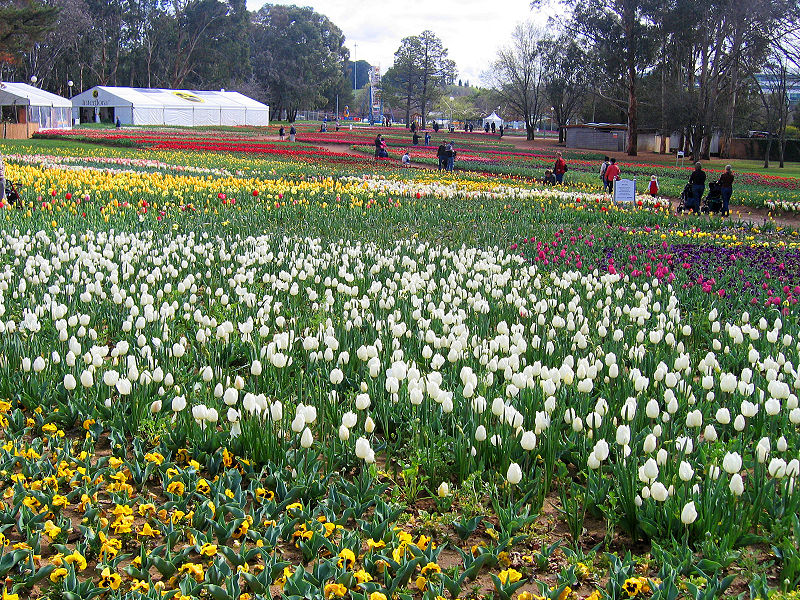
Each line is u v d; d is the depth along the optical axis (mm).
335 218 16734
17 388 5977
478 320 7973
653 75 65812
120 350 6109
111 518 4465
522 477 4770
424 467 4977
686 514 3900
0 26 51281
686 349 7742
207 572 3873
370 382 6055
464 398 5680
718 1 50500
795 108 75562
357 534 4277
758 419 5531
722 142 64500
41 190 17531
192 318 8250
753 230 18422
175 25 100125
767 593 3582
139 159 32656
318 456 5418
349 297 9297
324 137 64125
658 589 3682
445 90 139250
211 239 13141
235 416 5109
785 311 9234
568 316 7176
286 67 108688
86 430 5504
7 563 3857
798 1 48469
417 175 29922
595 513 4625
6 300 8281
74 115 75938
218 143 45281
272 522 4305
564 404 5527
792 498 4336
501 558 4102
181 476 4766
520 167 37344
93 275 9820
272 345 5898
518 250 12953
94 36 95250
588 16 60750
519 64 80562
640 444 5367
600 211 19609
